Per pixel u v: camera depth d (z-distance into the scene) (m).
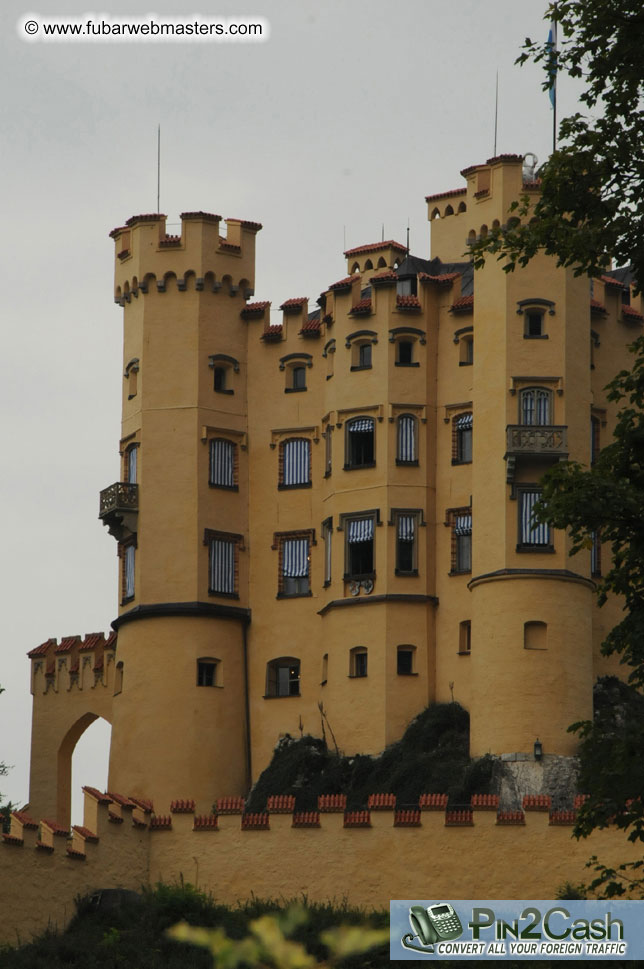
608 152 159.38
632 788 151.88
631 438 156.62
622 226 158.38
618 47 157.88
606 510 151.00
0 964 198.25
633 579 154.12
